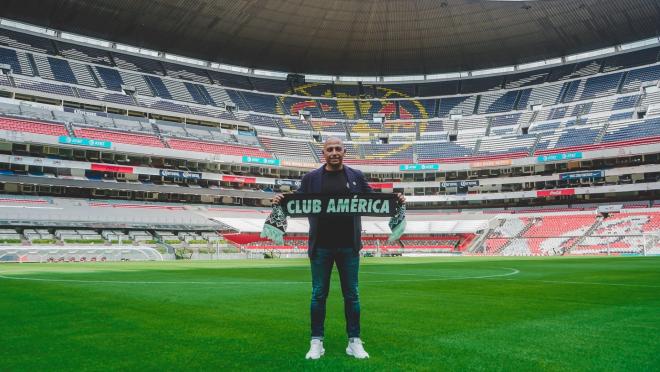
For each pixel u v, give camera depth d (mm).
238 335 5453
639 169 57188
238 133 65125
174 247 48562
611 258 36562
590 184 62188
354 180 4898
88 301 8766
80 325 6113
